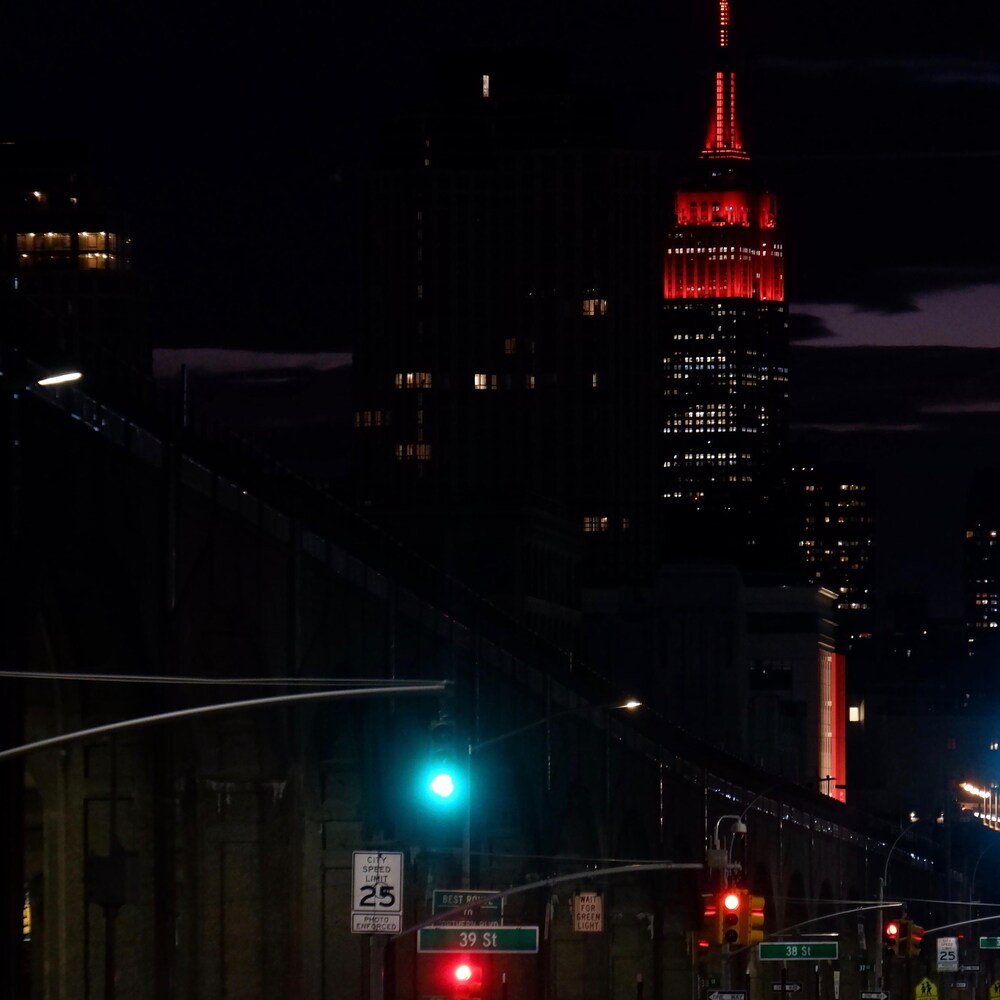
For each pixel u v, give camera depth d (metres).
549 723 193.50
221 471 132.12
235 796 137.62
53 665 121.25
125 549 118.12
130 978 122.62
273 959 137.62
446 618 171.12
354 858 96.00
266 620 137.25
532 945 117.19
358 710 151.12
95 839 122.69
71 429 111.38
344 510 155.62
